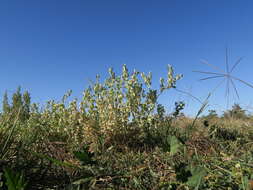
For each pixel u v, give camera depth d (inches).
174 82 153.9
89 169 86.4
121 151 134.4
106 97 154.0
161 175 87.2
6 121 105.7
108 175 85.4
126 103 150.8
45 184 85.0
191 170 67.8
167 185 79.0
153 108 151.6
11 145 99.5
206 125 150.1
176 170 69.2
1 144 93.1
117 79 155.5
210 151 117.3
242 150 115.8
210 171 86.3
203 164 92.3
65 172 91.0
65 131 157.9
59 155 109.2
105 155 111.2
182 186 75.7
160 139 139.3
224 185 78.0
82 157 85.0
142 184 82.5
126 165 99.1
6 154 91.7
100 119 152.6
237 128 162.2
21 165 87.7
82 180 78.8
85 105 156.1
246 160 96.7
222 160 101.6
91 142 142.7
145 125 147.6
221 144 125.6
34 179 85.0
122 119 146.9
